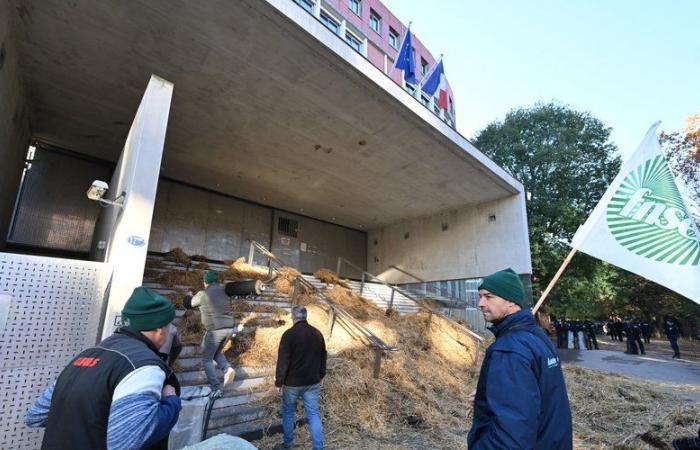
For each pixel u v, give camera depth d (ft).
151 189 14.87
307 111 29.76
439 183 41.83
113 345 5.04
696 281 10.99
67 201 35.12
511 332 5.54
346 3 55.01
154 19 20.74
